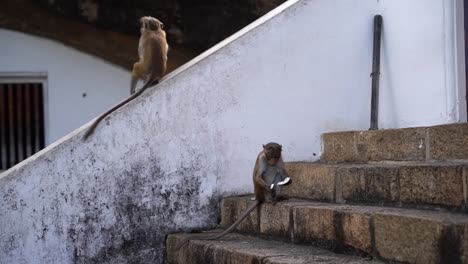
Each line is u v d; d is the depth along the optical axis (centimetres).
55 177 625
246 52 673
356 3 702
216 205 666
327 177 589
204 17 1089
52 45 981
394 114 684
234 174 672
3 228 612
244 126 674
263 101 679
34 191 620
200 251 576
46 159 623
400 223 450
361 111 702
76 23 1041
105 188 637
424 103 650
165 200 652
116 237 639
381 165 568
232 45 670
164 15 1084
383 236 464
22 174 618
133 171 645
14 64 980
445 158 536
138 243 645
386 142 595
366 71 704
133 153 645
